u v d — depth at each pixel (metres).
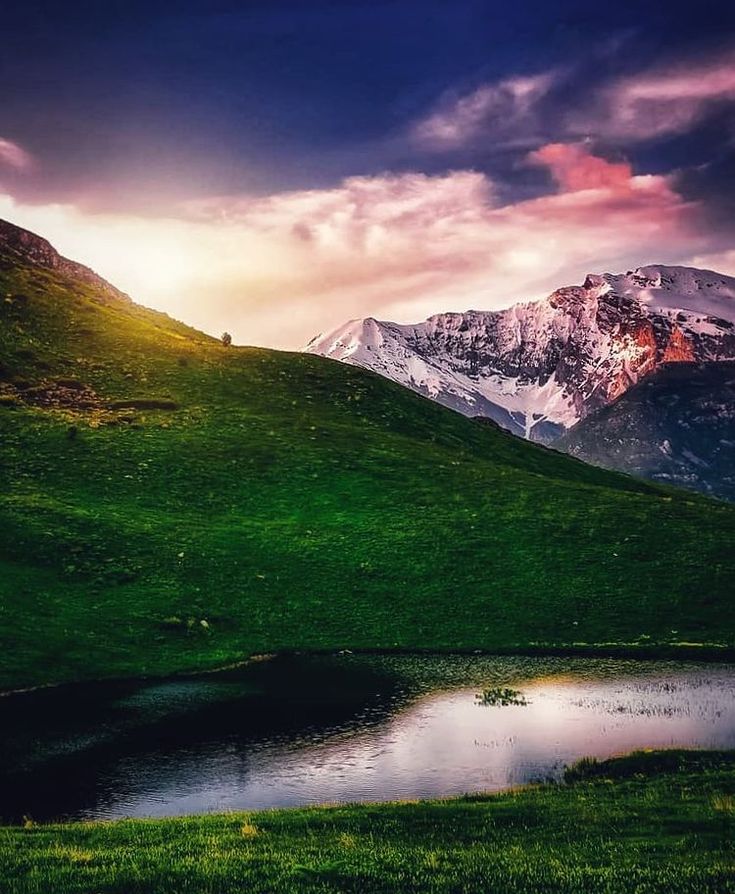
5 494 83.25
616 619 64.38
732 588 69.00
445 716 41.91
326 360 157.75
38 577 66.38
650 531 83.19
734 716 41.12
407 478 99.94
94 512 81.62
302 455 104.50
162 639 58.66
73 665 52.28
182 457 100.06
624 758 32.31
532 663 55.44
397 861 20.11
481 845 22.05
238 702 45.50
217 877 18.59
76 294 169.38
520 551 78.50
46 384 120.38
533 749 35.88
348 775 32.66
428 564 75.50
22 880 18.45
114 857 20.59
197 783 32.06
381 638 61.47
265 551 77.25
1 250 182.12
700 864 19.48
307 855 20.66
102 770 33.84
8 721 41.75
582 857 20.53
